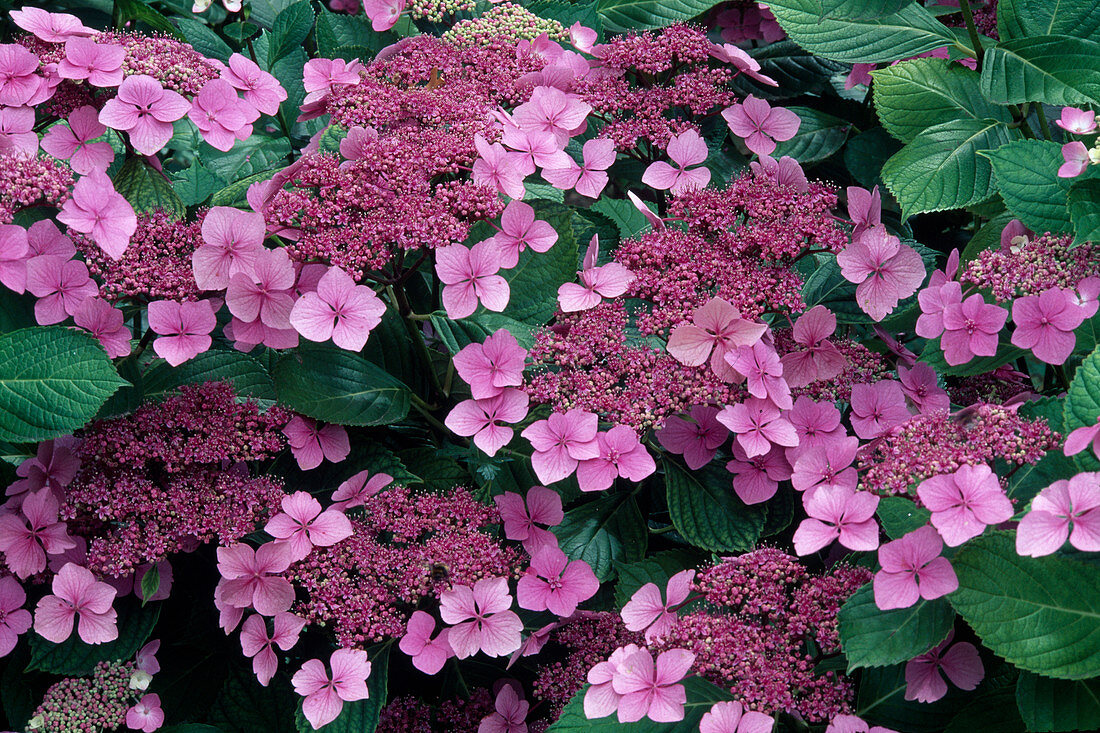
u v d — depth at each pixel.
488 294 1.14
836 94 1.44
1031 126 1.31
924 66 1.24
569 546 1.20
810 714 1.08
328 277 1.12
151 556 1.15
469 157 1.16
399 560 1.14
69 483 1.19
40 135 1.21
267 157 1.37
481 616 1.12
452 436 1.25
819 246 1.18
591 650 1.17
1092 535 1.00
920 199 1.20
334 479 1.20
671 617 1.11
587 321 1.15
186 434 1.19
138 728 1.17
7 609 1.17
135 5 1.37
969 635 1.10
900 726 1.10
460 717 1.21
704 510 1.18
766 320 1.24
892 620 1.05
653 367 1.15
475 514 1.16
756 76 1.25
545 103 1.21
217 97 1.17
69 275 1.12
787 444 1.13
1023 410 1.12
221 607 1.14
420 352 1.22
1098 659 1.02
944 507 1.04
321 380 1.17
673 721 1.06
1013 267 1.14
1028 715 1.04
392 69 1.24
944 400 1.19
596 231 1.29
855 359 1.19
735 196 1.20
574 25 1.31
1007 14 1.23
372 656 1.15
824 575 1.12
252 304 1.13
